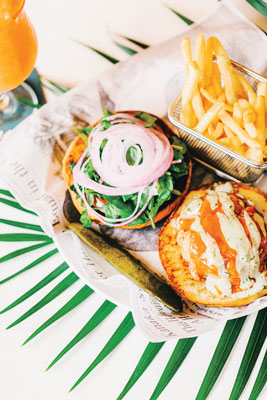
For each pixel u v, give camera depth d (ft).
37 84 2.01
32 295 1.84
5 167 1.85
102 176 1.74
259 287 1.71
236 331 1.73
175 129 1.92
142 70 1.93
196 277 1.72
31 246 1.85
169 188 1.74
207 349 1.75
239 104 1.66
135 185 1.72
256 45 1.85
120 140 1.74
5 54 1.58
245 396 1.71
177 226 1.77
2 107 2.00
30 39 1.65
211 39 1.67
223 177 1.91
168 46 1.90
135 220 1.76
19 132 1.89
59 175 1.88
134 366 1.76
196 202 1.76
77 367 1.77
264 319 1.73
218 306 1.72
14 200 1.89
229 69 1.66
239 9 1.93
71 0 2.03
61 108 1.92
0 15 1.49
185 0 1.98
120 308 1.80
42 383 1.77
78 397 1.75
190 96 1.67
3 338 1.81
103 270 1.78
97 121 1.92
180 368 1.75
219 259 1.68
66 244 1.80
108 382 1.76
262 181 1.89
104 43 2.01
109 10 2.01
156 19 1.99
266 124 1.70
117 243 1.85
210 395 1.72
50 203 1.85
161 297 1.75
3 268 1.87
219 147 1.72
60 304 1.83
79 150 1.85
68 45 2.02
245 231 1.70
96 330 1.80
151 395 1.73
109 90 1.94
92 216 1.80
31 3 2.02
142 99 1.96
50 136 1.90
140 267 1.81
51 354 1.79
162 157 1.73
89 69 2.01
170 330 1.65
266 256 1.74
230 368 1.74
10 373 1.78
